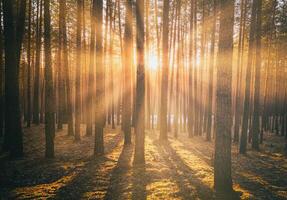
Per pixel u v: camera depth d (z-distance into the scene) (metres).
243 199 8.16
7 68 13.45
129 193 8.74
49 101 13.52
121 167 12.01
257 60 18.45
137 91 12.02
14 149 13.62
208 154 16.70
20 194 8.72
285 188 9.98
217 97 8.63
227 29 8.30
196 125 26.17
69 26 27.36
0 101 20.06
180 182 9.80
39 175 10.88
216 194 8.44
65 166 12.22
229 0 8.24
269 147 21.33
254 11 17.20
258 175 11.97
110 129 27.25
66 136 21.12
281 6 25.72
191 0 23.69
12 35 13.42
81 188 9.35
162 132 20.12
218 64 8.53
